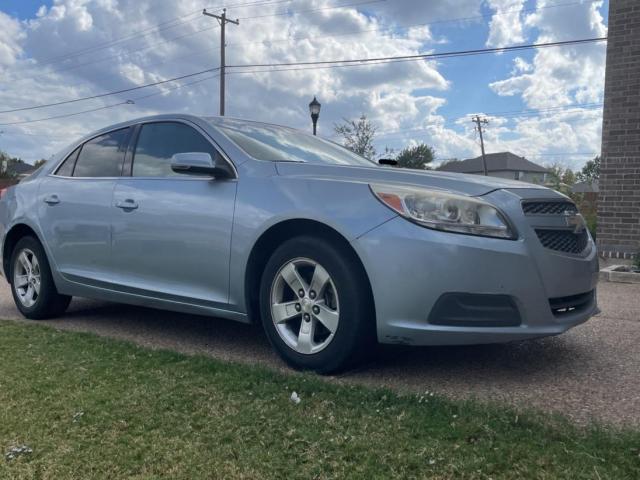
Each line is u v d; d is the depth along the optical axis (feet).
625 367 11.74
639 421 8.80
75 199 15.74
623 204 32.30
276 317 11.74
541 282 10.49
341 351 10.80
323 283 11.05
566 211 11.64
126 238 14.19
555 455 7.46
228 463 7.52
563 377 11.11
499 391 10.30
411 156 151.43
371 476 7.13
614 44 32.09
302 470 7.32
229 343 13.97
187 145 13.93
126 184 14.58
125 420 8.84
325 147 15.26
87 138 16.80
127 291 14.35
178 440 8.16
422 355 12.57
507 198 10.75
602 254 33.04
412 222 10.30
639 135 31.60
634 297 21.06
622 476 6.96
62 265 16.05
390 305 10.28
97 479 7.22
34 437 8.32
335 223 10.74
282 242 12.08
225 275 12.30
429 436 8.11
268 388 10.00
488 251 10.12
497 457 7.45
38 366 11.46
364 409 9.06
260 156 12.95
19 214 17.39
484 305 10.18
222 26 95.81
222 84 96.27
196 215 12.75
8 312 18.53
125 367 11.35
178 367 11.30
